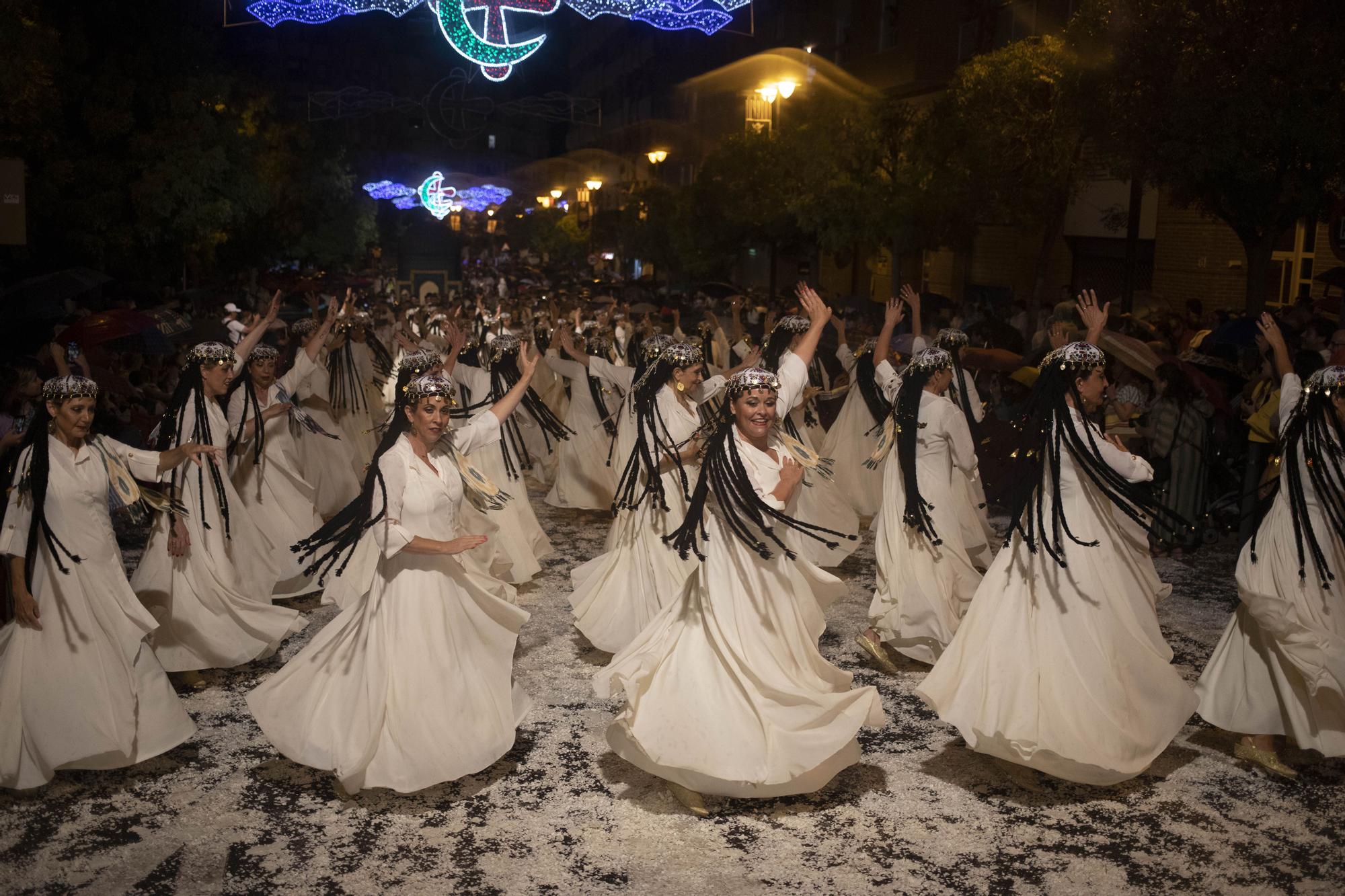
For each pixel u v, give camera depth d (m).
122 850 4.85
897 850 4.85
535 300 31.27
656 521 7.10
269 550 7.71
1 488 5.47
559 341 11.40
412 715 5.16
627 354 12.53
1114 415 11.37
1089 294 5.88
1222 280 20.34
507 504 8.91
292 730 5.31
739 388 5.02
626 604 7.16
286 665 5.48
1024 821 5.11
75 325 14.18
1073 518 5.39
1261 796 5.35
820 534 9.04
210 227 26.41
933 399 6.95
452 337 8.07
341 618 5.51
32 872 4.67
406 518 5.20
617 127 73.06
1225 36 13.63
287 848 4.87
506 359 9.28
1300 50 12.97
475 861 4.76
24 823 5.09
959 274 29.62
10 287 19.31
